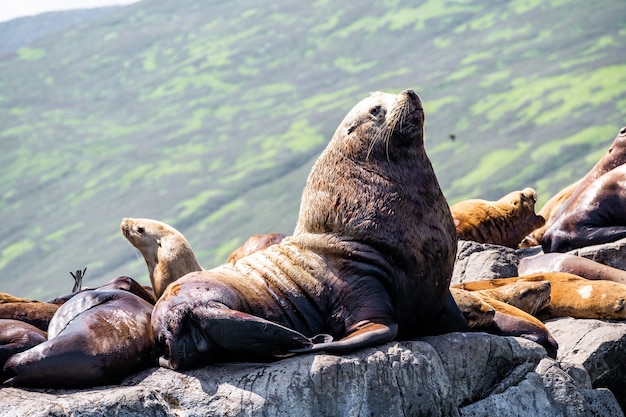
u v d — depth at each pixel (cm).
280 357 1625
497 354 1805
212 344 1605
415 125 1788
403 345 1698
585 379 1931
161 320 1633
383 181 1778
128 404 1471
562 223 2906
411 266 1748
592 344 2092
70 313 1706
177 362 1612
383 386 1602
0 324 1688
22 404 1429
